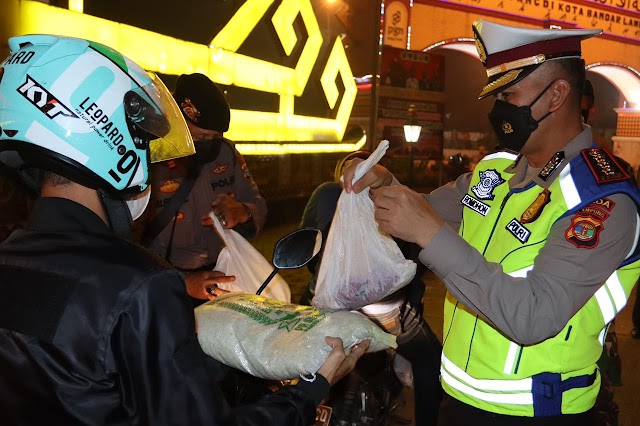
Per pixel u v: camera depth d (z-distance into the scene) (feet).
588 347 5.63
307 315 5.23
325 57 41.88
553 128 5.62
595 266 5.03
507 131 5.75
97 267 3.73
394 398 10.97
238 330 5.21
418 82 53.01
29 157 3.83
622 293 5.60
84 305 3.63
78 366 3.59
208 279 8.07
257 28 33.88
